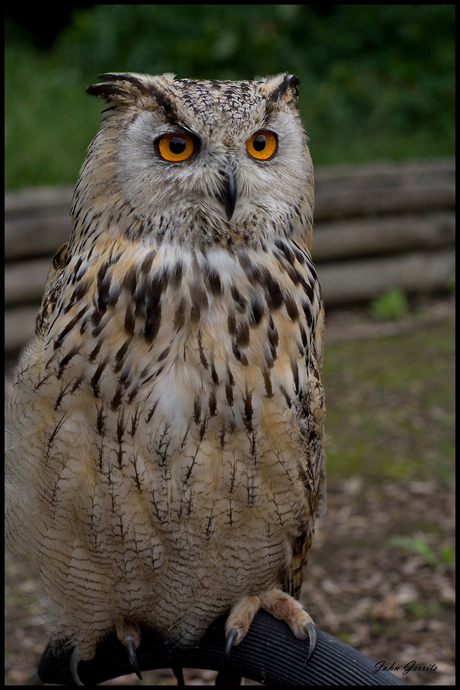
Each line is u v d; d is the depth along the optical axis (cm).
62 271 296
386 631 552
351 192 1070
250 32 1368
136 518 273
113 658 325
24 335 895
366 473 735
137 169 264
